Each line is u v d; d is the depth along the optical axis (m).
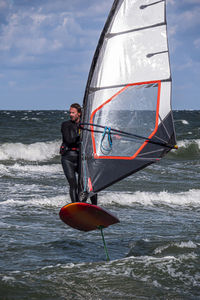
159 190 45.31
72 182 19.81
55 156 73.19
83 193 19.00
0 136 100.38
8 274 17.94
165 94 20.05
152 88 20.19
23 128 127.88
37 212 32.28
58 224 28.89
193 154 82.44
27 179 49.44
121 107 20.19
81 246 23.66
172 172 59.09
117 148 19.77
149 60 20.28
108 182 19.36
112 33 20.12
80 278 17.56
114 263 19.59
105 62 20.17
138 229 28.17
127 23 20.28
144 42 20.33
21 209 32.94
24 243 23.62
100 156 19.53
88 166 19.33
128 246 23.89
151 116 20.05
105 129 19.47
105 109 20.08
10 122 156.50
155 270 18.69
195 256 20.86
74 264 19.48
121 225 29.31
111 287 16.62
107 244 24.25
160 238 25.53
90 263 19.59
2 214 30.83
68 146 20.05
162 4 20.20
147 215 33.06
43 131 117.50
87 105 19.97
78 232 26.94
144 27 20.30
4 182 46.56
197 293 16.23
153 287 16.72
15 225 27.77
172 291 16.36
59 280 17.28
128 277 17.75
